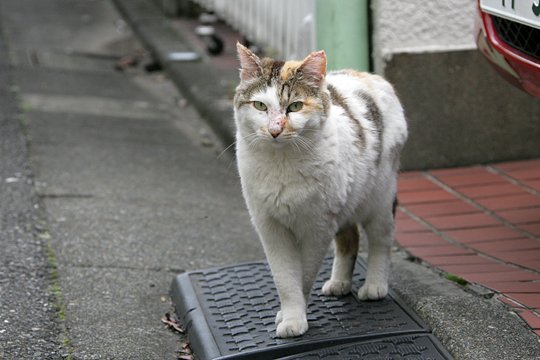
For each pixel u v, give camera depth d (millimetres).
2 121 7812
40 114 8211
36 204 5875
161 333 4215
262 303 4289
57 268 4887
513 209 5590
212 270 4715
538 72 4254
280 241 3906
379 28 6223
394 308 4145
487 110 6441
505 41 4590
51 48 11266
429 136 6430
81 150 7219
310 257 3914
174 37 11398
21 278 4680
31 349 3922
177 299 4465
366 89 4242
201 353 3852
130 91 9594
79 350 3959
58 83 9555
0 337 4004
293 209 3760
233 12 10062
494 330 3721
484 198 5828
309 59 3680
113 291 4641
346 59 6066
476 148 6512
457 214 5562
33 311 4309
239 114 3824
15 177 6391
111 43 11875
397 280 4477
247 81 3816
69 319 4281
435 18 6262
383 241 4277
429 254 4898
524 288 4227
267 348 3746
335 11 5973
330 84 4164
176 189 6453
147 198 6195
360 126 3998
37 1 14438
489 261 4727
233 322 4082
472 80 6359
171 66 10062
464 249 4965
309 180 3715
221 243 5402
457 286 4355
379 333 3832
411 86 6312
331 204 3793
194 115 8727
